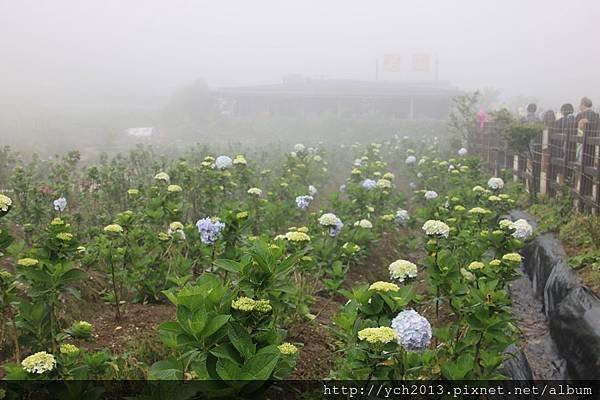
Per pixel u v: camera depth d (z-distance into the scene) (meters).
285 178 10.20
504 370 4.54
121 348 4.23
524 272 7.64
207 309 2.97
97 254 5.68
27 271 3.70
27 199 7.97
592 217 7.26
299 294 5.02
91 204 9.22
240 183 8.73
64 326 4.63
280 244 4.44
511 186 11.36
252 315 3.02
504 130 11.55
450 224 7.06
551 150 10.26
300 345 4.50
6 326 4.11
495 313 4.05
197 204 8.16
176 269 5.60
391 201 10.41
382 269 7.50
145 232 6.06
